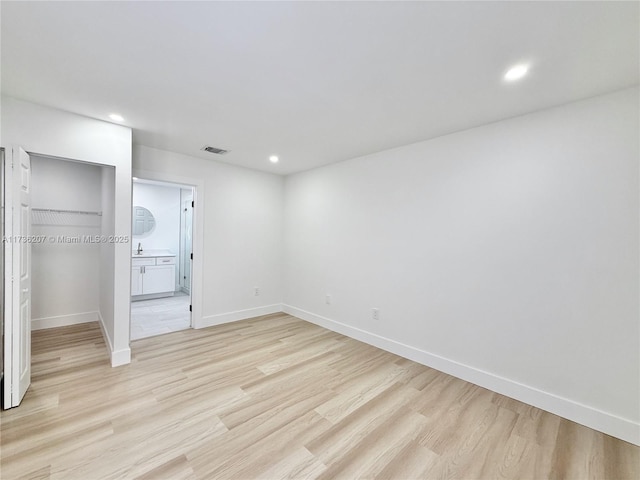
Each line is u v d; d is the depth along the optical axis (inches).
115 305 103.0
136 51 61.7
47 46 59.9
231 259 159.0
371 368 107.3
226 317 158.1
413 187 116.0
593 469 61.9
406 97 79.7
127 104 86.0
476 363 97.3
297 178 172.4
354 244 139.3
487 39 55.9
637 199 70.6
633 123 71.1
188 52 61.8
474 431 73.2
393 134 106.8
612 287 73.6
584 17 49.6
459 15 50.0
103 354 112.6
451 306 104.0
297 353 119.4
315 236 160.6
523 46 57.6
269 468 60.0
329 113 90.4
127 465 59.6
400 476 59.0
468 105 83.3
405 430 72.9
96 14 50.9
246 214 164.2
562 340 80.9
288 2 47.7
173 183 139.6
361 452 65.1
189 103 85.0
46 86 76.0
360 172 136.7
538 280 85.0
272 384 94.0
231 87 76.1
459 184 102.3
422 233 112.8
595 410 75.4
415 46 58.6
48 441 65.4
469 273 99.4
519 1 46.7
